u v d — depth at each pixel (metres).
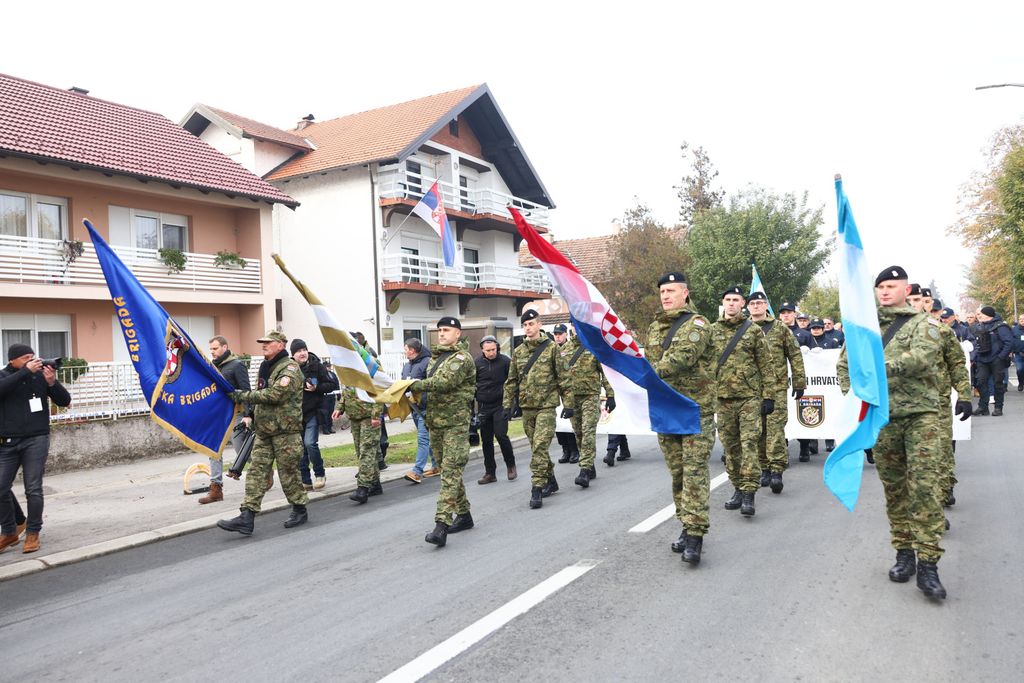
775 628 4.23
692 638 4.12
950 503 7.12
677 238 39.75
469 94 28.33
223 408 7.73
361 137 27.64
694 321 5.61
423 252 27.56
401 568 5.81
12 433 6.92
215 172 20.52
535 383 8.13
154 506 9.11
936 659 3.76
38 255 16.45
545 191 32.66
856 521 6.64
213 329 20.86
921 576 4.67
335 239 25.95
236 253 21.30
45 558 6.68
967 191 38.56
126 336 7.27
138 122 21.20
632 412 5.79
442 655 4.05
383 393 6.90
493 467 9.64
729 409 7.29
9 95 18.39
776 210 33.91
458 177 28.88
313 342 26.25
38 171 16.25
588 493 8.45
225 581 5.81
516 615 4.59
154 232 19.53
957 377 6.66
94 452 13.24
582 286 5.84
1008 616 4.29
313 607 5.01
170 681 3.96
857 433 4.82
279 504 8.80
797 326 12.47
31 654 4.48
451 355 6.81
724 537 6.25
